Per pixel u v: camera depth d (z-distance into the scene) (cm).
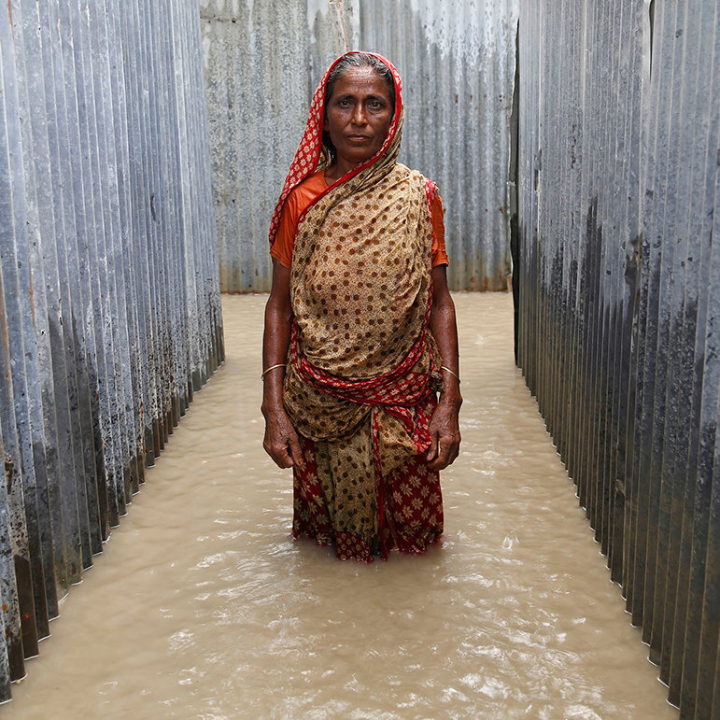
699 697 197
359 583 278
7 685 221
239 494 356
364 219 264
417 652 238
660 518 226
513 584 276
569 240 371
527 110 506
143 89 398
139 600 270
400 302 264
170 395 434
